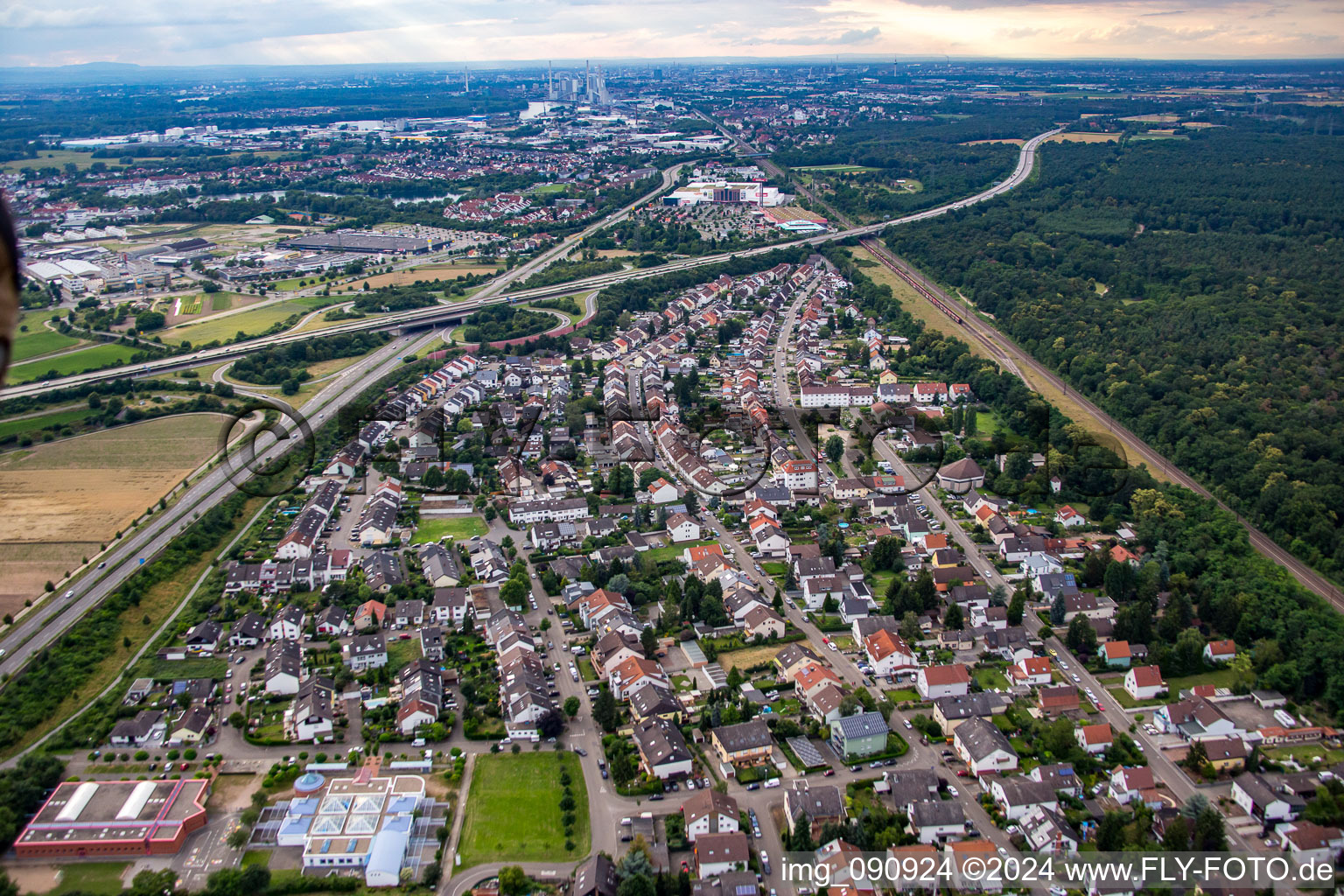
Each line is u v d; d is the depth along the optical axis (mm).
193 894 189500
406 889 192750
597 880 187500
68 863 199750
